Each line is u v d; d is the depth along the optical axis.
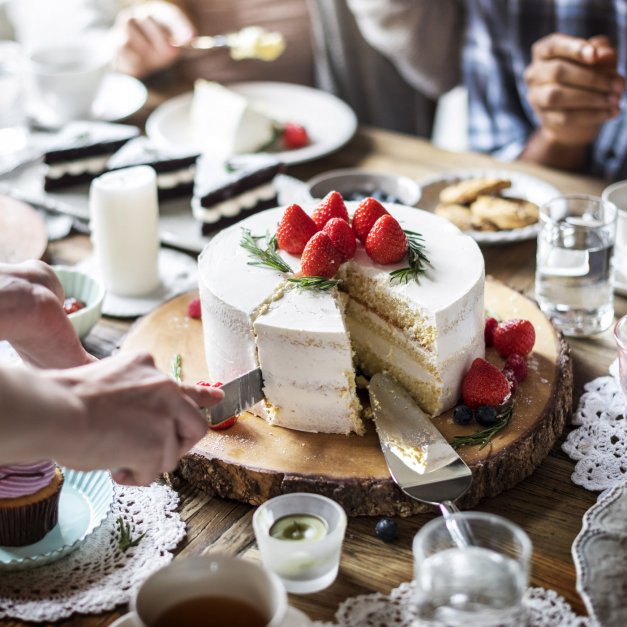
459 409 1.24
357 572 1.14
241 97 1.80
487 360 1.30
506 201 1.53
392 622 1.10
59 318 1.17
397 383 1.28
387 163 1.70
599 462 1.22
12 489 1.14
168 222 1.58
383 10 1.94
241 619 1.05
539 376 1.28
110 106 1.84
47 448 1.06
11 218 1.50
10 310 1.15
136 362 1.11
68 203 1.60
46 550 1.16
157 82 1.96
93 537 1.17
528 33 1.84
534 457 1.22
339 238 1.28
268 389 1.24
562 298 1.38
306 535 1.12
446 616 1.05
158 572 1.05
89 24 2.10
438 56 1.97
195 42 1.94
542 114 1.73
